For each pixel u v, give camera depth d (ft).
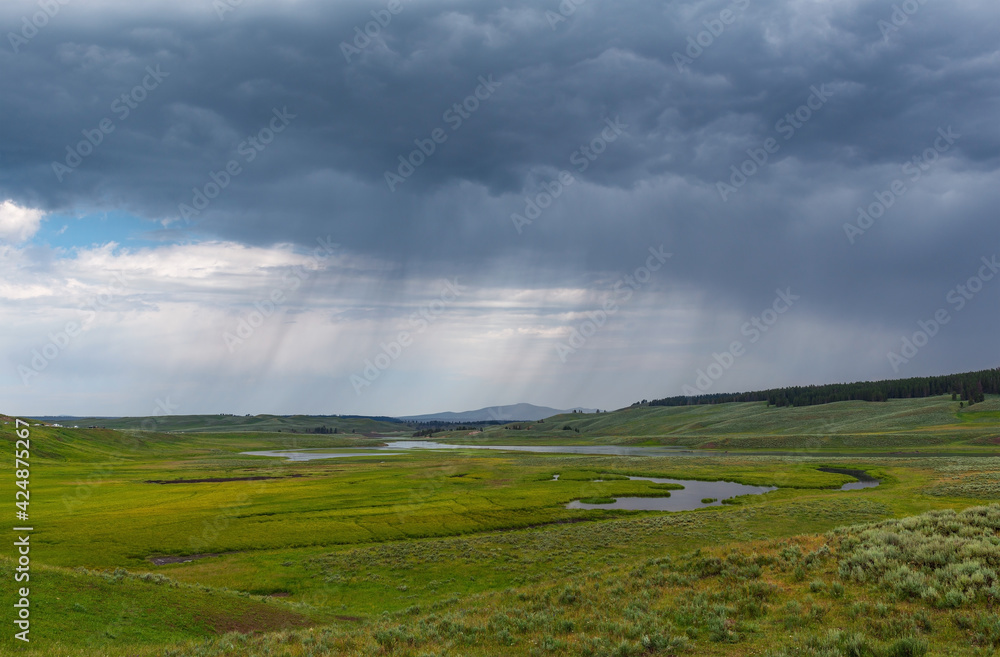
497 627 66.59
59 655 66.23
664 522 188.24
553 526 219.00
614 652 53.93
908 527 81.71
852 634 51.70
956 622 51.88
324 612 115.55
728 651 52.65
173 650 68.69
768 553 81.82
